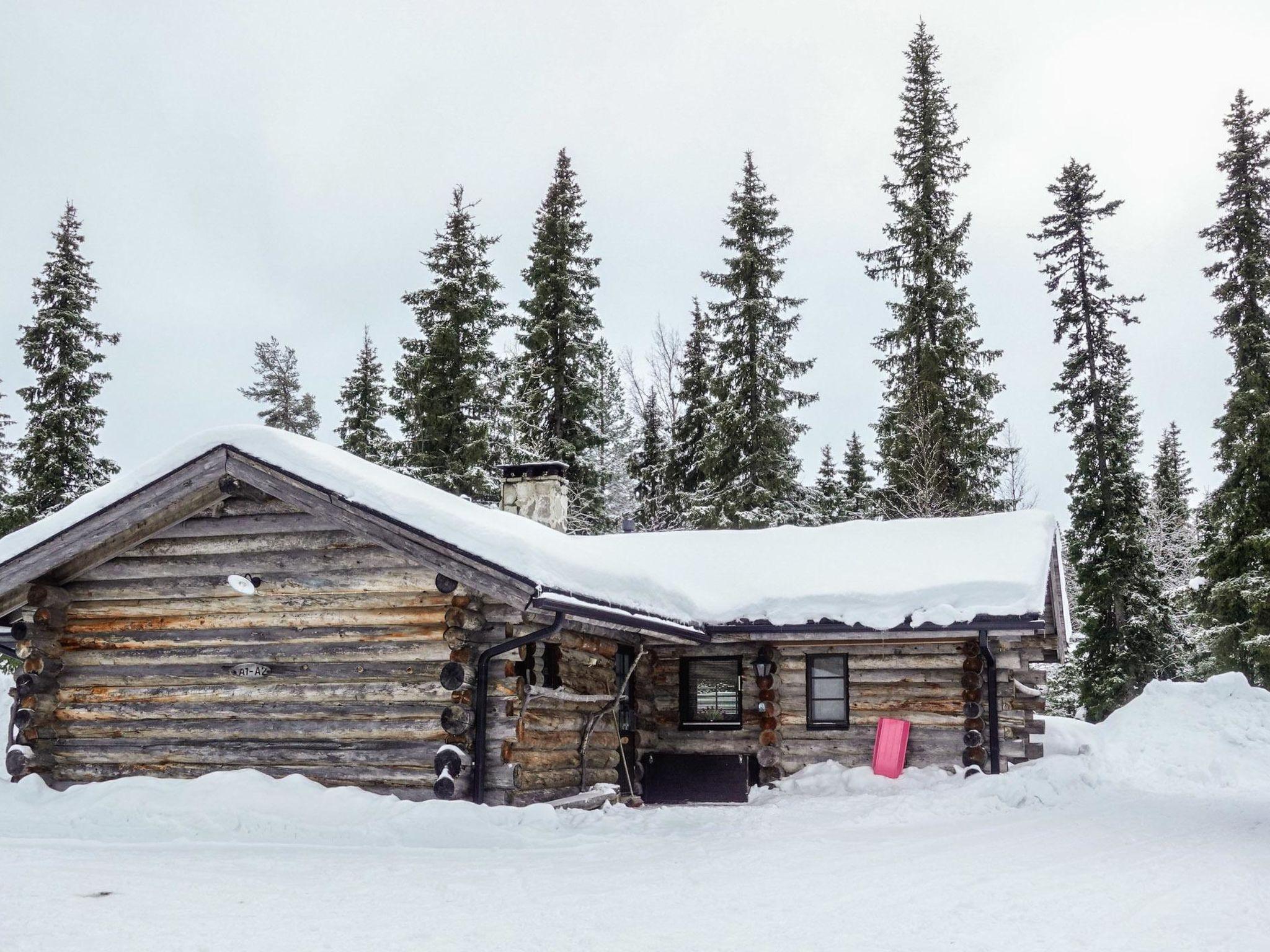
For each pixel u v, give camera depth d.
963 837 10.51
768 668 15.80
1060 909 6.98
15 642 14.05
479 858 9.41
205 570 12.99
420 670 12.03
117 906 6.88
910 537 17.48
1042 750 15.16
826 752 15.63
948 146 32.91
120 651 13.15
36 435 30.23
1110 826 11.34
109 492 12.95
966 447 30.67
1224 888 7.76
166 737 12.81
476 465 31.42
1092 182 32.47
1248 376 28.69
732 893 7.54
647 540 19.22
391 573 12.29
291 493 12.34
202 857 9.26
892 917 6.71
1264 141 30.06
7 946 5.70
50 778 13.07
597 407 33.78
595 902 7.21
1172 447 49.03
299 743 12.31
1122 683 30.08
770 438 32.03
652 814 12.38
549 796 12.84
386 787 11.92
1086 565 31.02
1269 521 28.50
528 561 11.50
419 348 32.75
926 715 15.21
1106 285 32.09
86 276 31.98
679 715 16.47
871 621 14.91
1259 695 19.47
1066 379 31.95
